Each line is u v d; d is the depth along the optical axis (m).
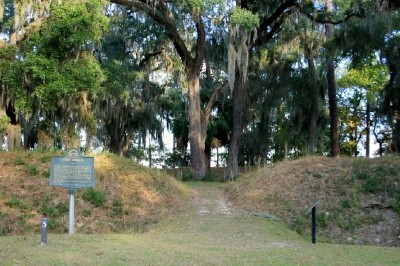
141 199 16.14
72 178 11.80
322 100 32.09
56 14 18.03
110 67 24.36
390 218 15.03
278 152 43.12
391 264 8.48
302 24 27.27
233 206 16.56
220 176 30.09
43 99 18.03
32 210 14.55
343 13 24.14
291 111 31.38
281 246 10.64
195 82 25.50
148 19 28.73
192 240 11.12
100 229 13.94
